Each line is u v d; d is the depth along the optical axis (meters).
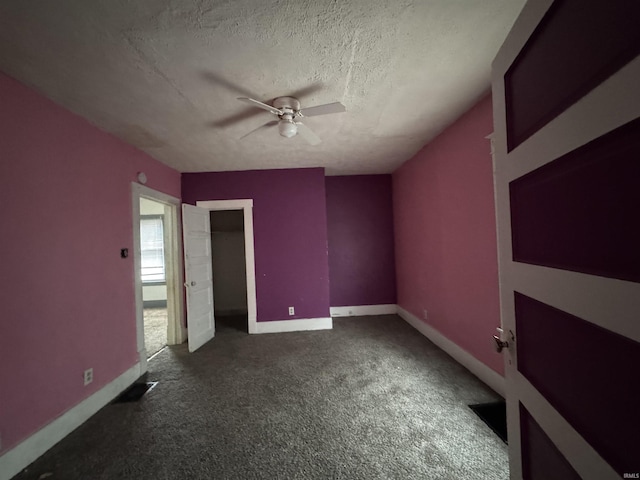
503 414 1.93
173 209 3.79
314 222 4.07
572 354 0.62
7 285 1.60
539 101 0.71
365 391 2.29
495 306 2.22
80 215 2.15
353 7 1.26
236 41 1.45
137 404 2.22
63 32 1.33
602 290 0.52
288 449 1.66
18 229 1.67
